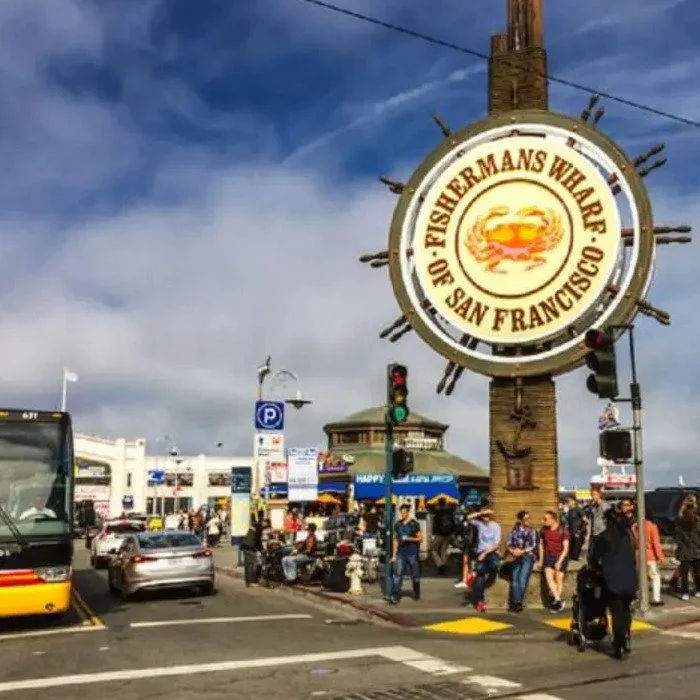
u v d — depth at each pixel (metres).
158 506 94.38
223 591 20.36
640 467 14.20
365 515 31.30
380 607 15.45
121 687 9.34
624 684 9.00
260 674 9.90
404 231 17.97
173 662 10.75
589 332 13.96
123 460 92.94
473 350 17.28
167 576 18.58
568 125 16.98
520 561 15.01
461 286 17.28
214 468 97.19
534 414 16.84
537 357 16.67
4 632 13.89
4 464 14.04
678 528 15.98
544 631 12.95
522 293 16.88
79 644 12.41
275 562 21.20
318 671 10.03
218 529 42.34
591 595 11.28
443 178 17.69
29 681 9.75
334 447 45.91
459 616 14.40
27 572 13.57
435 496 30.56
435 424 46.25
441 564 22.86
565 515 20.98
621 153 16.61
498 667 10.20
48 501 14.09
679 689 8.69
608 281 16.30
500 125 17.42
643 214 16.34
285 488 32.31
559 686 8.97
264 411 27.38
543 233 16.86
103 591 21.19
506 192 17.22
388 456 16.30
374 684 9.30
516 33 18.12
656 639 12.16
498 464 16.91
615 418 23.27
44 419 14.50
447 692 8.81
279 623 14.33
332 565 18.39
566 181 16.81
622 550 10.73
